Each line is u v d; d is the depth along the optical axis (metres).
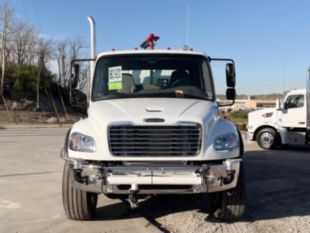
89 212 5.87
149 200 7.27
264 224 5.89
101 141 5.21
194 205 6.93
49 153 14.27
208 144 5.23
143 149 5.16
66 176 5.77
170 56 6.73
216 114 5.80
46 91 52.66
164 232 5.54
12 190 8.13
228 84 6.93
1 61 51.03
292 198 7.49
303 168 10.99
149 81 6.58
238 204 5.76
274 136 16.45
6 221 6.08
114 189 5.19
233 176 5.30
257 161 12.43
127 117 5.24
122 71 6.59
